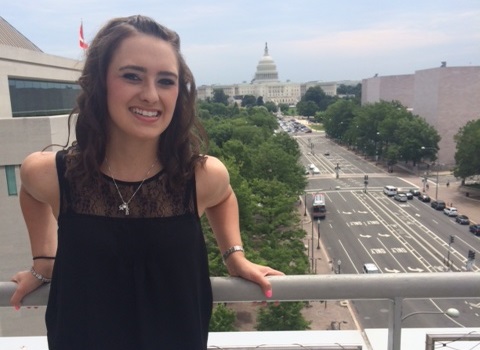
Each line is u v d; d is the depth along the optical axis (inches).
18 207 713.6
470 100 2984.7
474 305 605.9
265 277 97.0
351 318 784.9
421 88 3329.2
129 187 86.7
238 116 4665.4
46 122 705.0
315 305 850.8
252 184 1421.0
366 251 1485.0
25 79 879.1
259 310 741.9
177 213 88.6
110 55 83.1
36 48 1176.8
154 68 82.7
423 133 2933.1
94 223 85.7
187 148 90.5
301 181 2010.3
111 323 86.9
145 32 83.7
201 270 93.2
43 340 126.8
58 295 88.6
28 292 98.4
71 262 86.2
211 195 93.7
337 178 2898.6
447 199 2233.0
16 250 720.3
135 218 86.6
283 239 1213.1
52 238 100.4
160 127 84.6
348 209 2080.5
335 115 4768.7
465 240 1587.1
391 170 3083.2
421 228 1753.2
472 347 121.7
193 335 89.4
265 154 1914.4
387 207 2117.4
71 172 85.8
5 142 695.7
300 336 125.6
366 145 3671.3
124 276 86.4
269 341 124.0
